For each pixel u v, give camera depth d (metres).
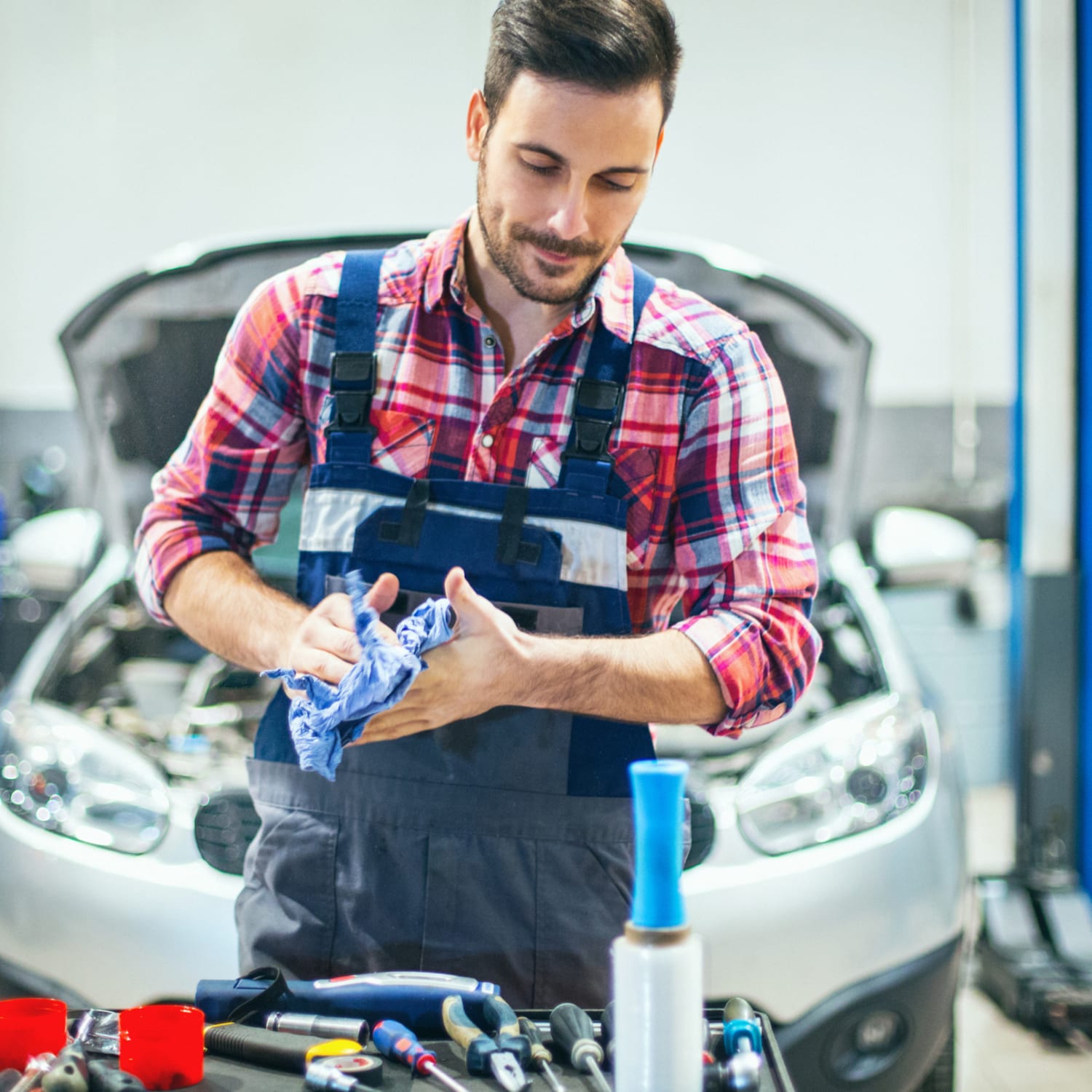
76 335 2.29
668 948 0.69
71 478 4.43
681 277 2.27
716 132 4.05
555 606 1.13
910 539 2.61
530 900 1.11
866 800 1.91
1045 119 2.85
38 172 4.35
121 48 4.24
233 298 2.32
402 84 4.11
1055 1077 2.36
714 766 2.13
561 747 1.11
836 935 1.78
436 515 1.13
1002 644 4.11
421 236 2.32
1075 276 2.86
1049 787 2.87
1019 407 2.97
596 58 0.96
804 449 2.42
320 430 1.17
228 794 1.88
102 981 1.77
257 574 1.19
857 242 4.16
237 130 4.22
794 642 1.14
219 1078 0.81
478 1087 0.80
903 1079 1.82
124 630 2.54
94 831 1.87
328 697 0.93
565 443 1.14
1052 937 2.72
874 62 4.07
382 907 1.11
